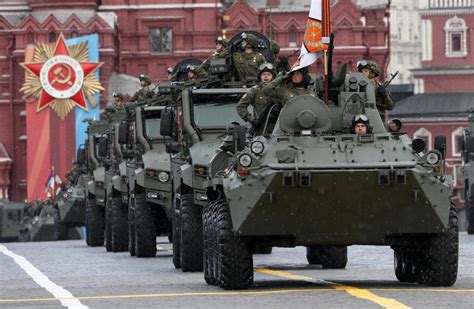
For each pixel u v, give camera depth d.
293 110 31.50
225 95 44.81
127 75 159.38
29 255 56.38
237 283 30.94
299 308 26.38
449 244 30.77
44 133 153.50
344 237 30.73
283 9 161.12
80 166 88.38
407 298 28.02
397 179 29.98
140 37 161.75
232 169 32.12
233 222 30.53
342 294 28.95
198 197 40.09
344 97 32.66
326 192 30.06
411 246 31.64
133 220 53.41
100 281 36.47
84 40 153.75
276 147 30.78
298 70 33.50
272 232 30.53
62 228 91.25
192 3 162.00
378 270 39.00
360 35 159.75
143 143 52.69
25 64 153.62
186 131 44.16
